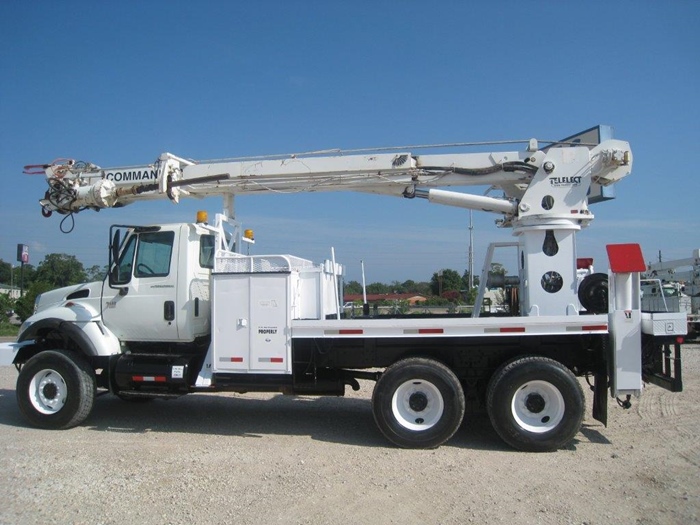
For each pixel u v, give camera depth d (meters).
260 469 5.69
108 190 7.94
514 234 7.35
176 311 7.35
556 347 6.79
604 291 7.09
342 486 5.19
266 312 6.86
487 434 7.12
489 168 7.33
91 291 7.71
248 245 8.68
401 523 4.38
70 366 7.29
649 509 4.62
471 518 4.46
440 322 6.55
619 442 6.67
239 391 7.24
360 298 8.55
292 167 7.78
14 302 31.72
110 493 4.98
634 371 6.25
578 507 4.67
